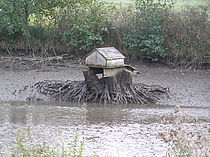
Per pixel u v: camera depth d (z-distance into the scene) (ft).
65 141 55.52
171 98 79.92
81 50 100.17
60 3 99.40
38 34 100.73
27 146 53.01
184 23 96.27
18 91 81.00
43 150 43.70
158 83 86.69
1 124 62.95
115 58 74.49
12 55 99.60
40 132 59.21
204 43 95.66
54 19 101.81
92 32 97.45
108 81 75.72
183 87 84.84
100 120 65.82
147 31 95.66
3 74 89.25
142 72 92.84
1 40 101.24
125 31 97.81
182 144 42.78
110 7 98.63
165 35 96.12
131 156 50.96
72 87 78.64
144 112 71.10
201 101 79.46
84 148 53.26
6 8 95.20
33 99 78.64
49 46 100.12
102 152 52.13
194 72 93.04
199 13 96.63
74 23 98.63
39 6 97.55
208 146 51.03
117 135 58.65
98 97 77.05
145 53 97.55
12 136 57.21
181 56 96.32
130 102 76.74
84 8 98.63
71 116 67.77
